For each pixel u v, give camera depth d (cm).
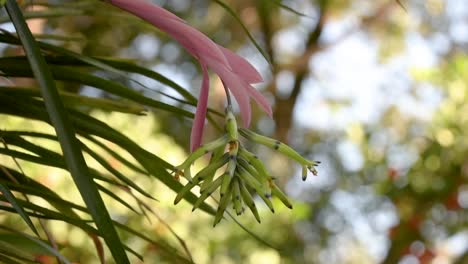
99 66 89
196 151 77
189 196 96
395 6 668
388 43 674
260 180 78
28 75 90
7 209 85
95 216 66
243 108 80
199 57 79
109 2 79
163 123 456
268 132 720
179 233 353
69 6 105
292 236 514
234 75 79
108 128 92
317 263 631
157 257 318
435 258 577
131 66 98
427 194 565
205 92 79
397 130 581
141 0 78
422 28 662
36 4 107
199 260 375
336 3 688
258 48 95
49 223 270
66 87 292
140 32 520
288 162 671
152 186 329
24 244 104
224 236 406
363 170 612
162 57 596
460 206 558
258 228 445
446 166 554
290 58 706
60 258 71
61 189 312
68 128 67
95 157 94
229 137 78
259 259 429
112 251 67
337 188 651
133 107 109
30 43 70
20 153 90
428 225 568
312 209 650
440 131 546
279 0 108
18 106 89
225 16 638
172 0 630
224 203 78
